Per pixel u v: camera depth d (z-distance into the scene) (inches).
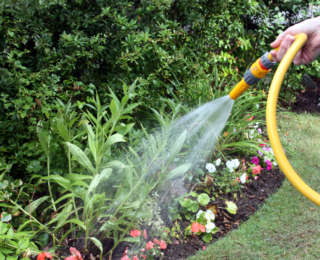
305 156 122.3
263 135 135.9
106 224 72.1
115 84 106.4
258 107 132.6
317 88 186.4
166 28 113.0
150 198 81.5
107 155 80.0
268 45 163.9
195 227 79.0
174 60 115.2
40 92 89.3
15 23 91.4
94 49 98.3
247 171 107.8
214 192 98.6
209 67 147.4
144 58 110.3
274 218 90.1
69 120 83.0
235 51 161.8
